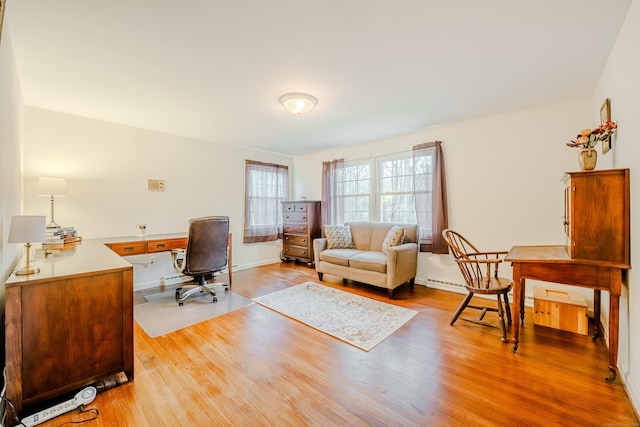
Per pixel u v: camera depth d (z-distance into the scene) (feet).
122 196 11.79
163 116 10.73
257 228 16.87
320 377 5.91
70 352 5.18
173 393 5.39
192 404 5.09
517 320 6.86
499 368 6.17
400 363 6.43
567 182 7.52
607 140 6.81
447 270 12.12
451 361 6.49
